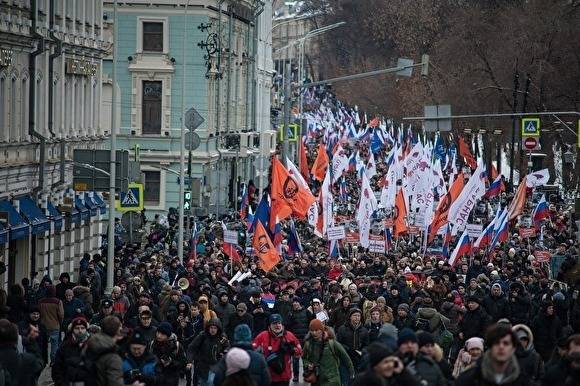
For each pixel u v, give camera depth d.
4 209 78.31
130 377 36.50
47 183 90.00
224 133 157.62
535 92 157.00
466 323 51.00
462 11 189.12
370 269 79.81
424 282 70.38
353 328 50.00
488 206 121.69
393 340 33.78
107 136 113.31
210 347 46.56
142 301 53.69
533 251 93.50
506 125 166.00
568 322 63.44
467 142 173.25
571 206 118.81
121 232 104.06
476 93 169.25
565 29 155.88
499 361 27.30
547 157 160.62
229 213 125.38
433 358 32.66
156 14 145.38
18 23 81.06
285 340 44.31
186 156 145.75
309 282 66.19
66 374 39.53
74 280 98.81
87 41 101.25
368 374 28.05
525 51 156.62
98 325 47.59
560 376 32.16
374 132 183.12
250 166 173.12
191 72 146.75
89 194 102.56
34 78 85.62
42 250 88.62
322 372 44.81
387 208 109.81
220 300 55.75
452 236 93.38
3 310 44.59
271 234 80.19
